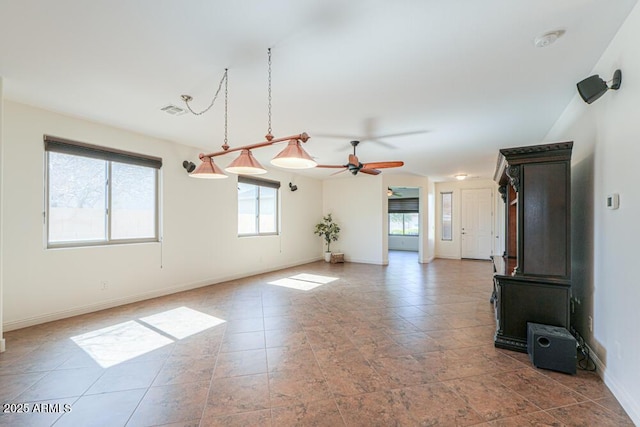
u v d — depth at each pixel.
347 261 8.38
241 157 2.78
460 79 2.61
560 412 1.85
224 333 3.14
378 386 2.15
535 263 2.69
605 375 2.17
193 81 2.66
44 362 2.49
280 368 2.41
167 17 1.80
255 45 2.11
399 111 3.36
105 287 3.92
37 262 3.32
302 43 2.08
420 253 8.24
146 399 1.99
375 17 1.80
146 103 3.16
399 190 11.34
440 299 4.48
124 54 2.23
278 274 6.43
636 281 1.79
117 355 2.62
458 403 1.95
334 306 4.11
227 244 5.71
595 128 2.43
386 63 2.35
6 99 3.09
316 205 8.52
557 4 1.69
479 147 4.96
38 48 2.15
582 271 2.71
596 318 2.38
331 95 2.95
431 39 2.04
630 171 1.87
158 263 4.55
